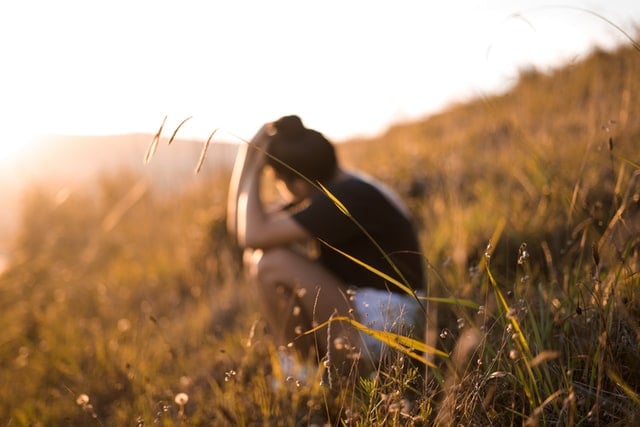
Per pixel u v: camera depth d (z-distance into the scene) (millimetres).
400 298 2309
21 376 3178
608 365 1465
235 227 2951
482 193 3809
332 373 1862
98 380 2754
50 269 6254
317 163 2498
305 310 2434
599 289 1561
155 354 2924
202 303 3863
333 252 2506
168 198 7203
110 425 2262
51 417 2482
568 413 1403
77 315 4543
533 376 1460
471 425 1462
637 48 1665
